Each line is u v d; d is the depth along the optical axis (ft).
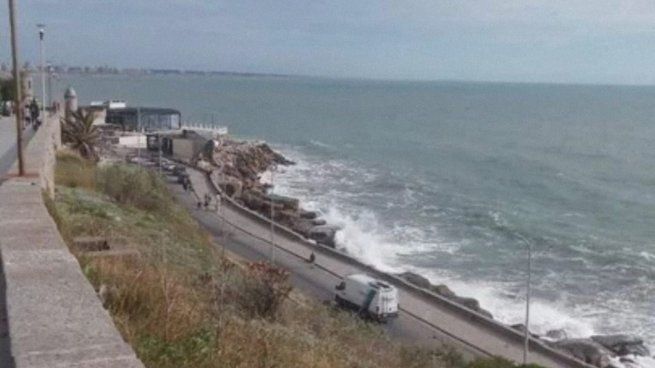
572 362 88.43
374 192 240.53
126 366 11.18
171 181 205.87
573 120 607.37
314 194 231.30
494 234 179.73
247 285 47.01
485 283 134.41
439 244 165.99
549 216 207.51
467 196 237.86
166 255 49.47
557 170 307.99
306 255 134.51
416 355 62.08
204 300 31.83
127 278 22.74
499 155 358.23
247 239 143.54
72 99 172.14
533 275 141.49
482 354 87.61
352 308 100.07
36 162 55.62
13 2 45.60
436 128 520.01
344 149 378.12
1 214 26.68
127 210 77.61
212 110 655.76
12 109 119.85
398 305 103.76
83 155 117.91
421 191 246.06
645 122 595.06
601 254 161.58
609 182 278.67
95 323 13.24
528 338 90.58
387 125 543.39
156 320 19.79
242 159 276.82
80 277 16.81
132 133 277.44
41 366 11.07
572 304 123.03
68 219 47.67
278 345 26.66
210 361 18.39
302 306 68.69
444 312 105.19
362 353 48.78
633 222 202.90
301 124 537.24
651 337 107.45
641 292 131.23
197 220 151.43
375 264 142.92
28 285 15.89
